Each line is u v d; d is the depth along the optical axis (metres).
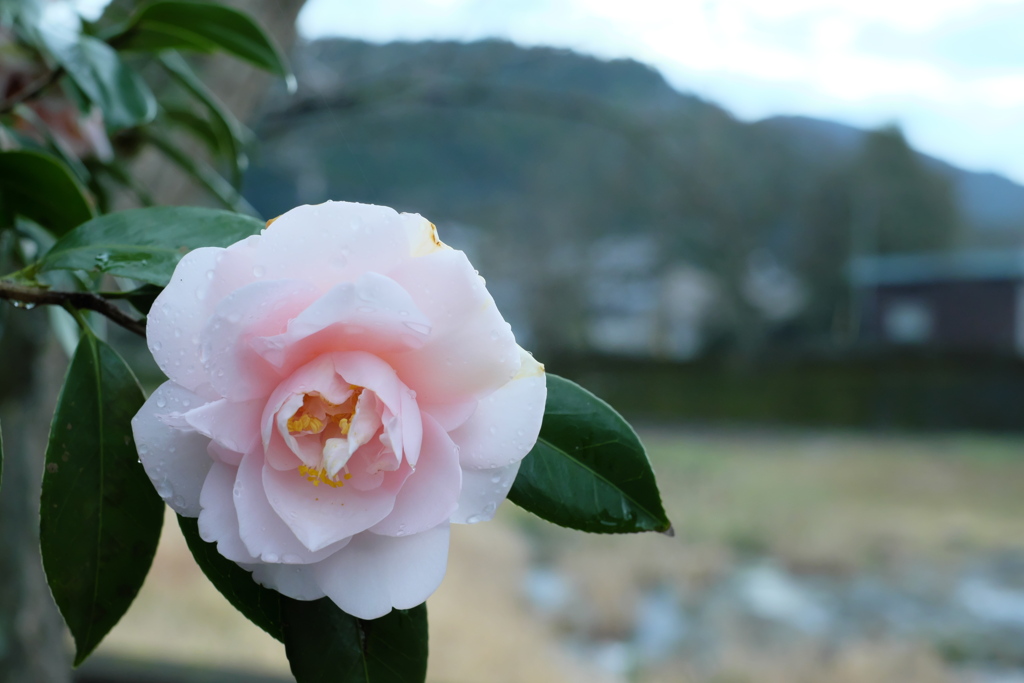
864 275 13.76
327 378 0.44
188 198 1.52
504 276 10.97
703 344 12.61
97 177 1.13
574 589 5.74
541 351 11.73
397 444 0.44
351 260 0.45
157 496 0.57
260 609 0.53
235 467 0.46
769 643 4.96
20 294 0.56
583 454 0.56
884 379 12.02
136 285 0.74
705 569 6.20
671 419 12.08
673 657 4.76
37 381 1.37
